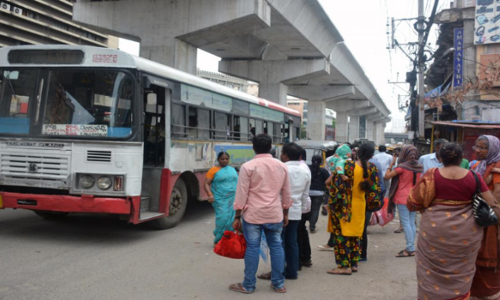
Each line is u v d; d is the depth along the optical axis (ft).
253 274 15.66
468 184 12.01
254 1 60.80
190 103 27.78
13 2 140.56
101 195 21.72
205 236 25.73
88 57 22.49
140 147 22.16
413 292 16.42
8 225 26.04
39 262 18.70
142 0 66.44
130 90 22.22
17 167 22.39
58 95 22.63
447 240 12.00
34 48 22.98
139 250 21.61
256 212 15.35
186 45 67.51
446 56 92.48
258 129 40.04
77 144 21.88
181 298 15.05
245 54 97.50
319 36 88.28
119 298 14.79
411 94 76.33
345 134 196.24
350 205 18.31
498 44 72.18
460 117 74.13
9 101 23.08
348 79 134.62
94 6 68.49
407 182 22.21
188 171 27.81
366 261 21.20
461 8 75.31
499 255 13.56
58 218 28.86
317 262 20.76
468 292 12.24
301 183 17.43
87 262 19.04
